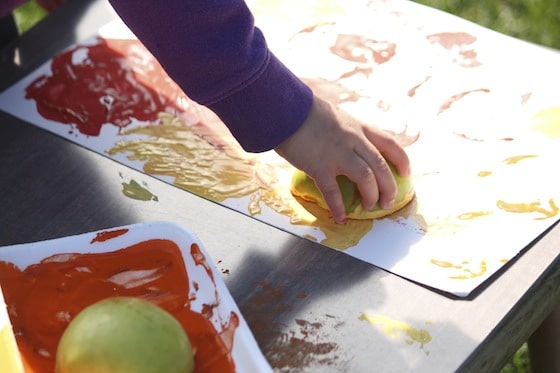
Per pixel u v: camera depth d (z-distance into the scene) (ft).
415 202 3.07
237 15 2.98
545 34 7.22
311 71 3.72
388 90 3.59
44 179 3.23
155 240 2.75
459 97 3.52
